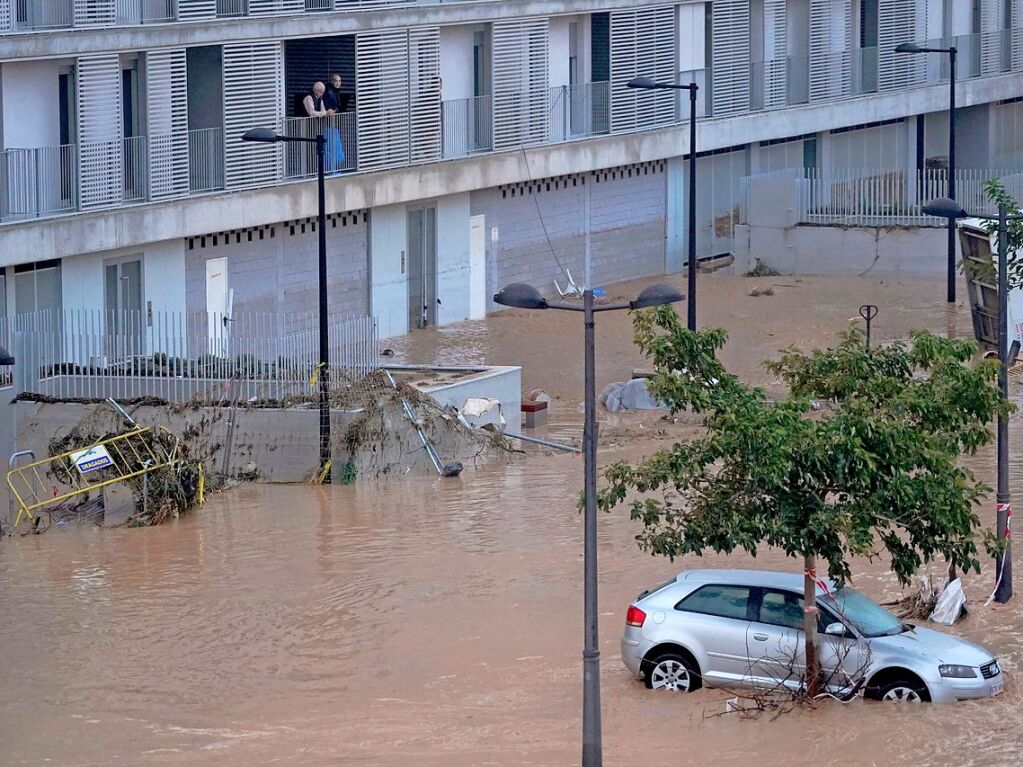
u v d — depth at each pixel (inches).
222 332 1849.2
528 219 2378.2
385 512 1385.3
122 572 1222.9
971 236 1884.8
